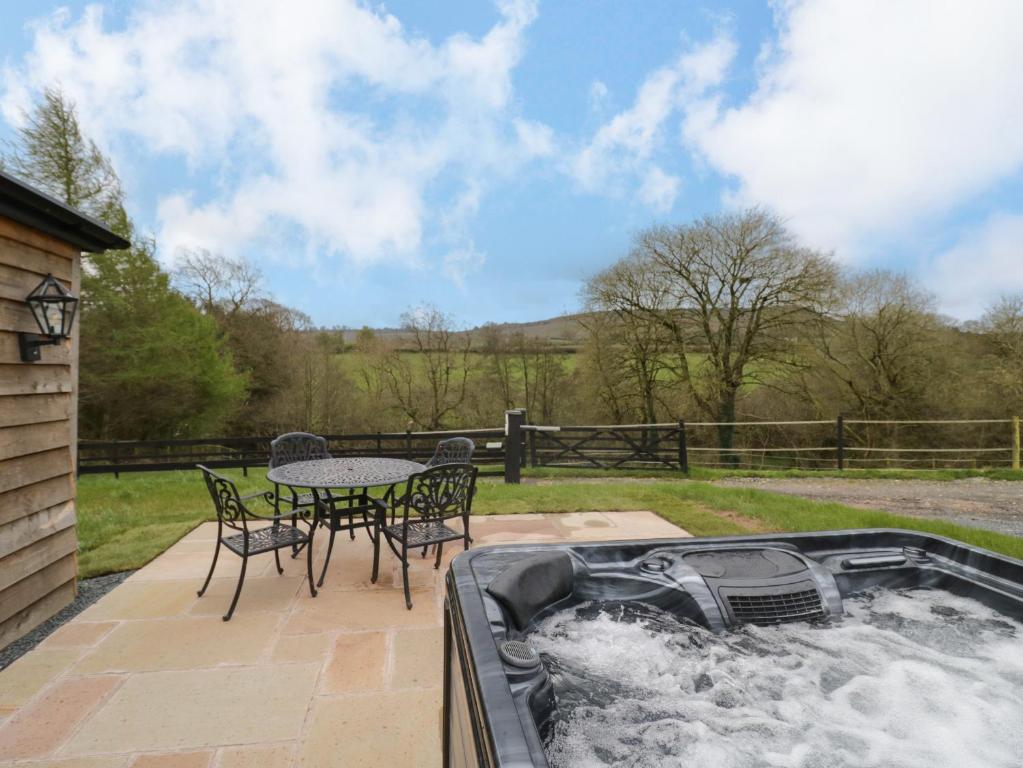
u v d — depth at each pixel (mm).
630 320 14305
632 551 2279
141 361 12672
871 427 13656
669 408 14641
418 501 3287
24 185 2428
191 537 4285
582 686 1679
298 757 1819
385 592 3188
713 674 1767
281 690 2197
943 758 1423
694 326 13992
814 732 1515
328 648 2531
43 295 2723
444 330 17672
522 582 1889
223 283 17391
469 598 1694
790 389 14117
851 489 7449
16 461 2625
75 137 10906
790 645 1920
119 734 1919
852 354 13961
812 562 2258
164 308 13250
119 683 2234
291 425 17125
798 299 12594
